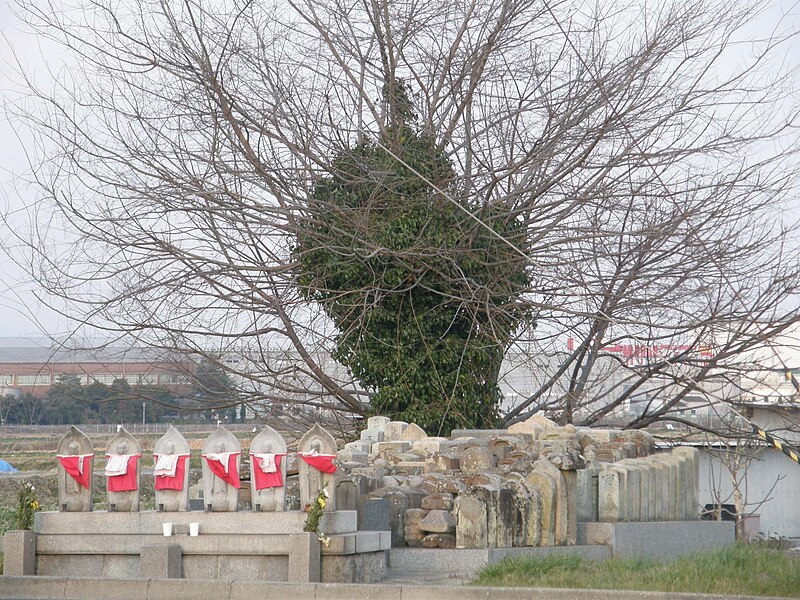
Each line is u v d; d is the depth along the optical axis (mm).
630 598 10406
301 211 26516
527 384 33188
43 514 12977
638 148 27531
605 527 15461
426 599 10922
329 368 31328
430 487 15109
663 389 29906
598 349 29500
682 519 18375
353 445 18562
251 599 11430
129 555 12562
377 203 26141
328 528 12047
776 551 15555
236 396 30438
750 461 28328
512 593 10766
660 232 26234
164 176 26531
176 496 12633
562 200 27750
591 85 27516
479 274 26438
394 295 26078
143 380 30172
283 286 27375
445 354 26094
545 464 15070
